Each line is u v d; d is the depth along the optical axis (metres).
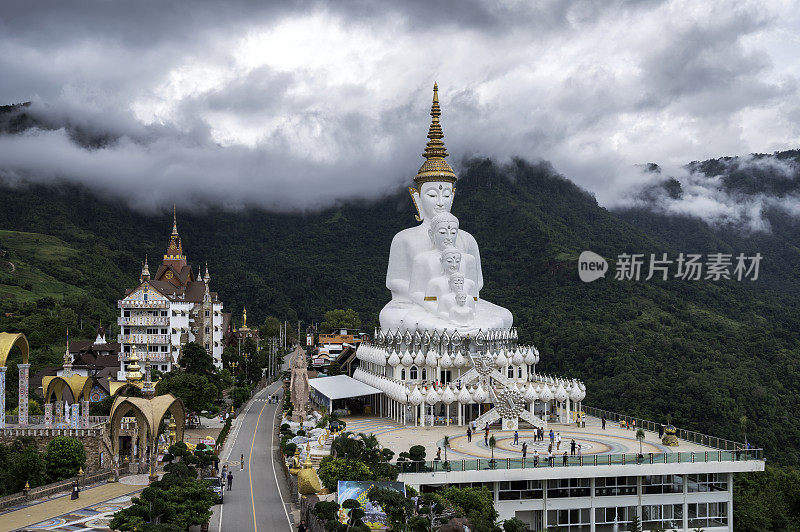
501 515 92.44
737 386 171.62
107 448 105.75
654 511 97.06
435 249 146.25
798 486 110.25
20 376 112.56
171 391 137.38
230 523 75.69
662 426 114.69
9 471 89.38
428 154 152.88
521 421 121.38
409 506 68.25
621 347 192.12
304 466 85.00
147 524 60.97
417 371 129.50
